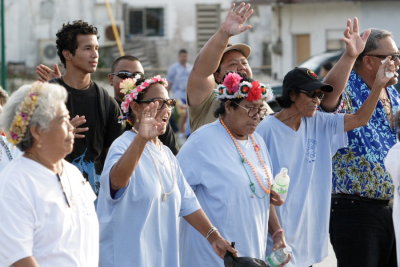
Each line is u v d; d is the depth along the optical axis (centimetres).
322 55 2162
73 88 843
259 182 715
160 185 654
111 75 944
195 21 3703
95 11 3575
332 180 832
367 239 820
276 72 3175
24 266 515
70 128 539
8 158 734
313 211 792
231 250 665
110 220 641
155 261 653
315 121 796
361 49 802
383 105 841
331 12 2995
